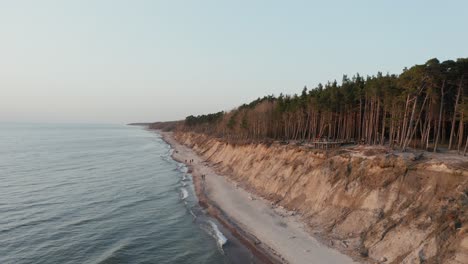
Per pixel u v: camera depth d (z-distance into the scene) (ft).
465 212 89.66
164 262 104.17
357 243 105.81
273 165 196.03
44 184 212.84
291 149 192.75
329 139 227.40
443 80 140.15
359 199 121.90
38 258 104.88
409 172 115.14
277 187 172.04
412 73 142.51
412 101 158.61
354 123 234.38
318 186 145.07
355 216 117.08
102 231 129.49
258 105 351.46
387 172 121.70
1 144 527.40
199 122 648.79
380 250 98.37
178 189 204.13
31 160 328.90
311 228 124.06
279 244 113.19
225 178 228.22
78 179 231.91
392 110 166.81
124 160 339.77
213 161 304.09
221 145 330.95
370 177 126.72
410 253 89.97
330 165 148.77
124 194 189.88
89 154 391.24
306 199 145.89
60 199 175.32
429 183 106.42
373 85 182.50
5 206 159.94
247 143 263.49
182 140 592.19
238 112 385.29
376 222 108.99
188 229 133.08
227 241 119.34
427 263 84.84
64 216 146.72
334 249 106.11
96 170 272.31
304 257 102.73
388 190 115.44
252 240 118.42
